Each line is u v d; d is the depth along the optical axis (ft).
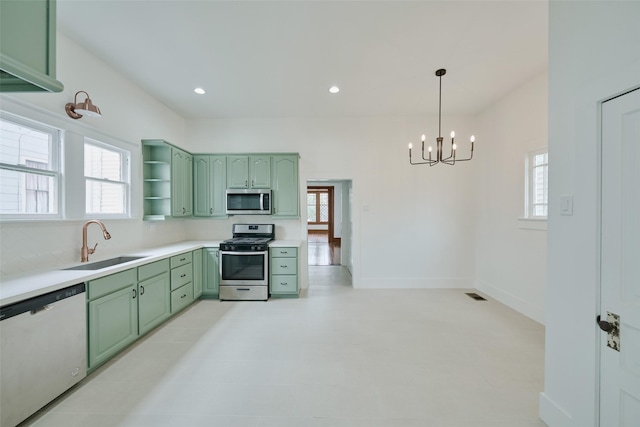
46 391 5.78
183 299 11.63
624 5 4.04
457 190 15.57
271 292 13.74
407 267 15.71
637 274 3.92
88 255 8.78
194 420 5.64
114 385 6.74
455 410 5.96
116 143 10.41
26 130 7.43
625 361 4.09
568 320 5.03
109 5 7.09
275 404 6.12
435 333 9.74
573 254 4.91
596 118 4.39
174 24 7.86
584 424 4.69
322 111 14.70
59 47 8.17
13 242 7.00
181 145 15.38
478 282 15.29
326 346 8.79
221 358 8.04
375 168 15.65
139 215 11.69
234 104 13.73
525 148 11.54
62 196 8.24
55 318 5.99
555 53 5.33
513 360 7.97
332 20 7.70
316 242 36.19
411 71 10.47
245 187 14.60
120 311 7.97
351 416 5.79
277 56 9.48
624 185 4.03
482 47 8.95
